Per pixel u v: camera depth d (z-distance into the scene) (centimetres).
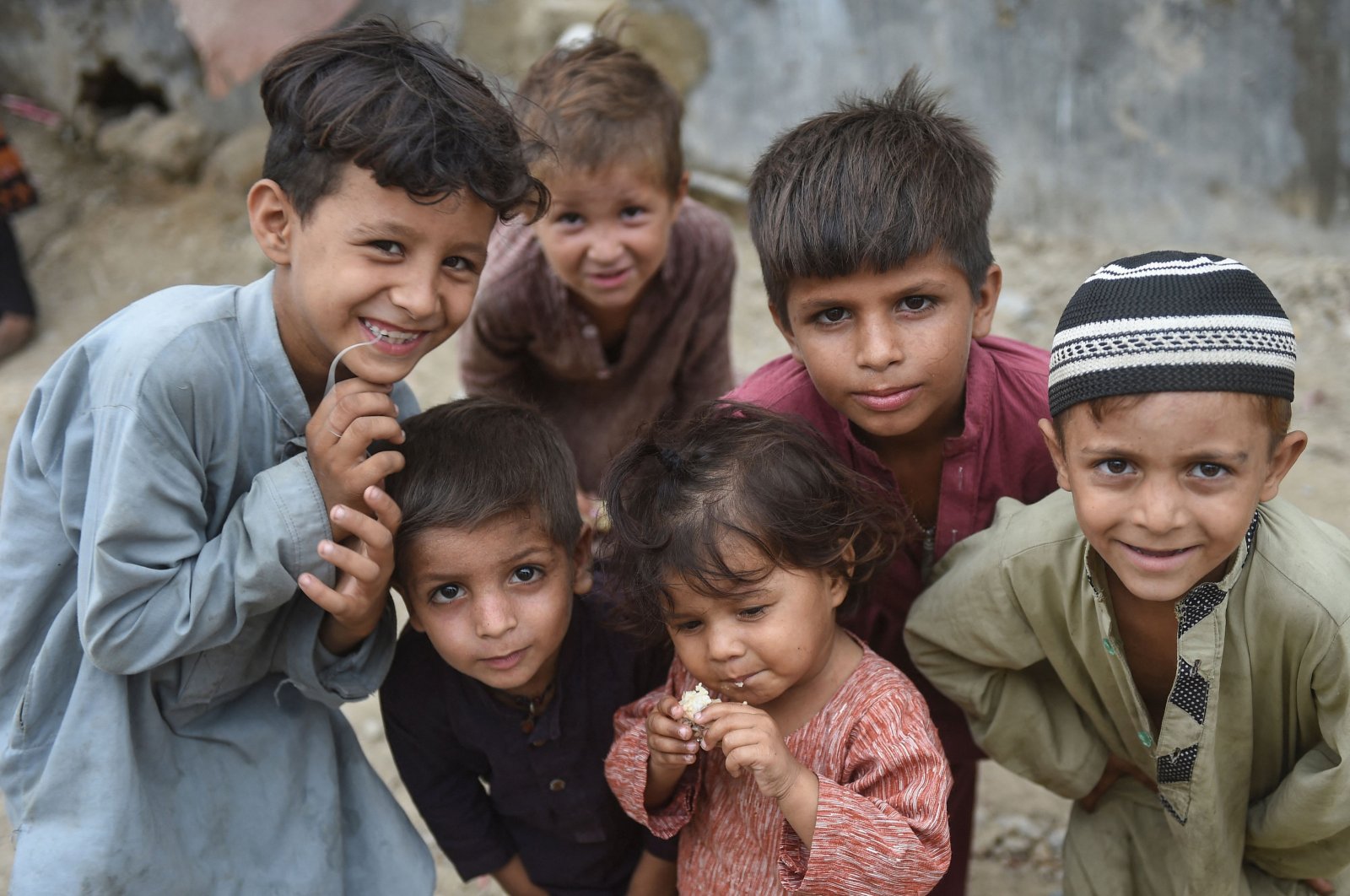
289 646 175
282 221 162
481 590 172
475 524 169
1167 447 144
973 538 187
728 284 283
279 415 167
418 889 192
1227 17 454
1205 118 471
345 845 192
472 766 201
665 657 199
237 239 550
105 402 157
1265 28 451
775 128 525
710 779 182
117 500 152
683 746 169
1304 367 424
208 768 177
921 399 179
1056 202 504
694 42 523
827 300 177
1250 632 163
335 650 179
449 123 152
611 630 193
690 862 184
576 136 238
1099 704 184
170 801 174
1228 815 174
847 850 158
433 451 177
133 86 623
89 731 164
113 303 520
